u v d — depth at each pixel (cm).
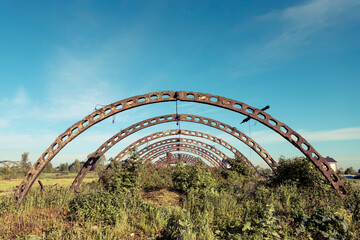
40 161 920
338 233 502
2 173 2167
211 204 795
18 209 780
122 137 1494
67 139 966
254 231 518
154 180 1736
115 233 573
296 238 500
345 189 1047
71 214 702
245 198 888
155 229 602
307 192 973
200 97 1083
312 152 1095
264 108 1149
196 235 532
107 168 1532
